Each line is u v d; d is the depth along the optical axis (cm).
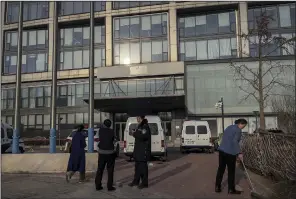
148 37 4362
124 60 4381
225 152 843
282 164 947
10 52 4906
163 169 1318
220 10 4244
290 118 2242
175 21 4256
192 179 1066
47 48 4762
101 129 914
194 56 4231
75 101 4519
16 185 974
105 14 4491
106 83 4312
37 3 4825
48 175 1195
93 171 1246
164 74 4112
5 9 4988
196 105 3775
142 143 927
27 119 4681
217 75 3762
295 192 809
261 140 1101
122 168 1366
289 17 4059
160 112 4144
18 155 1279
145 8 4366
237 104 3681
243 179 1052
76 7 4650
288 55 3559
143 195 824
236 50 4125
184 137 2341
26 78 4734
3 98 4831
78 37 4672
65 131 4478
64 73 4594
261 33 2300
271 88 3241
